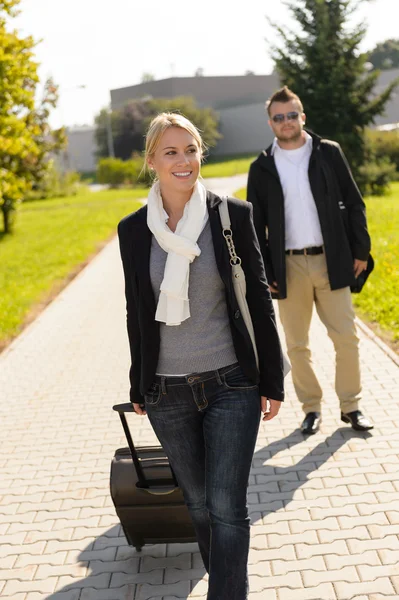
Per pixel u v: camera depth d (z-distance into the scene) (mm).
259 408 2773
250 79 95375
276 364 2793
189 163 2691
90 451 5117
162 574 3461
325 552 3475
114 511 4160
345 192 4715
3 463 5031
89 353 8039
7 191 15672
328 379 6156
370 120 30078
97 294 11828
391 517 3738
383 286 9609
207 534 3006
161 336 2744
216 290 2713
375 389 5723
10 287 13242
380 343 7094
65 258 16859
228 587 2611
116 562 3609
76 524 4039
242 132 84562
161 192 2799
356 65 29344
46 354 8195
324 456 4547
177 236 2623
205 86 93938
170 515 3418
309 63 29312
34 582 3490
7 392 6828
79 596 3336
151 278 2727
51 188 52719
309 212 4598
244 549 2656
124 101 98750
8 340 9266
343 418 4930
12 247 21078
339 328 4727
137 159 63156
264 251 4719
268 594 3176
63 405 6258
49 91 24484
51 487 4555
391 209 20953
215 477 2662
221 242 2688
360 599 3080
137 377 2955
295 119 4527
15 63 13805
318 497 4027
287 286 4730
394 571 3266
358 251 4688
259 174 4652
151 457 3516
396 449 4539
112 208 33469
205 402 2723
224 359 2723
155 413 2814
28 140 15219
